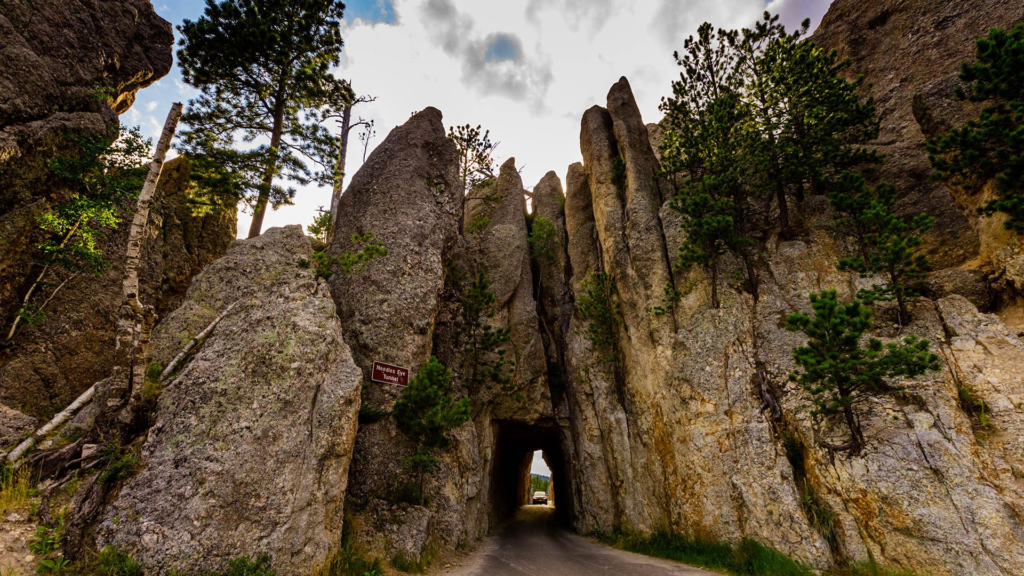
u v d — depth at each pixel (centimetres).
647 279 2173
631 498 2000
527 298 2927
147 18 2564
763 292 1783
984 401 1163
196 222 2186
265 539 898
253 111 2119
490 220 3506
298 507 973
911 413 1241
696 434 1669
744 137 1917
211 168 1862
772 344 1644
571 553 1730
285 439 1021
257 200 1995
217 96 2036
